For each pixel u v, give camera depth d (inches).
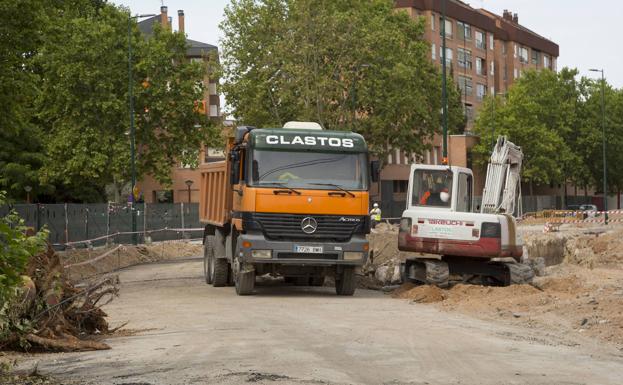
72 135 2342.5
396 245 1088.2
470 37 3907.5
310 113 2142.0
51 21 1131.9
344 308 667.4
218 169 892.6
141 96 2396.7
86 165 2346.2
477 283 869.2
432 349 448.1
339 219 757.3
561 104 3452.3
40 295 490.0
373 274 968.3
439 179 831.1
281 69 2213.3
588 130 3528.5
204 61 2571.4
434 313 639.1
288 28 2203.5
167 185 2443.4
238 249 756.6
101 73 2337.6
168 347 461.1
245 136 779.4
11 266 395.9
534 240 1524.4
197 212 2047.2
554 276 972.6
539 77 3503.9
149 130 2426.2
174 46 2492.6
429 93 2699.3
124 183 2559.1
